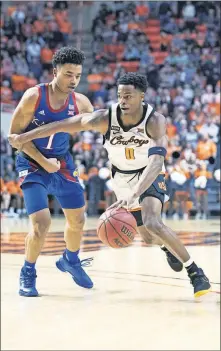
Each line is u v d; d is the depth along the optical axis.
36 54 17.22
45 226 3.95
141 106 3.59
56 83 3.88
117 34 18.06
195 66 16.67
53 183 4.07
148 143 3.66
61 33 18.08
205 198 13.01
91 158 13.70
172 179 12.77
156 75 16.47
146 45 17.56
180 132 13.84
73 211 4.14
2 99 14.95
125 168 3.83
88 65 17.88
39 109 3.90
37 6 18.75
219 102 14.69
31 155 3.90
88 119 3.67
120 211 3.79
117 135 3.66
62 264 4.33
